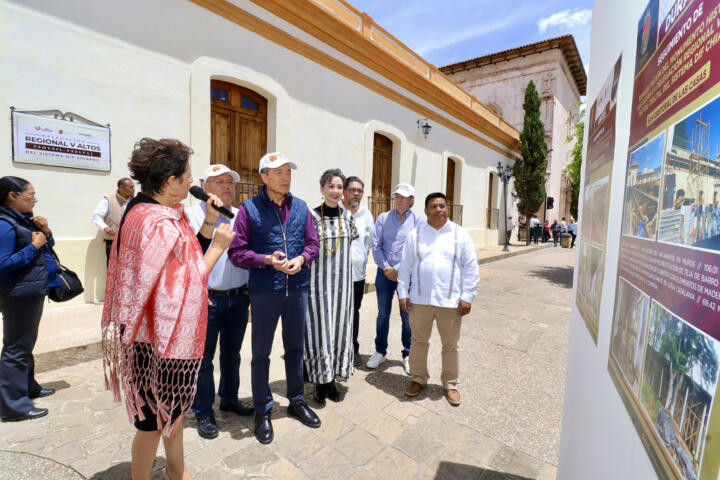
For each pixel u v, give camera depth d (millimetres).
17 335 2395
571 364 1775
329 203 2805
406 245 3051
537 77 20766
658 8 810
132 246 1466
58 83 4168
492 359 3781
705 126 575
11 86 3889
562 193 24453
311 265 2730
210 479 1979
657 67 797
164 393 1515
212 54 5457
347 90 7738
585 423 1388
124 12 4602
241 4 5695
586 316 1495
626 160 1011
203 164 5410
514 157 16562
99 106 4469
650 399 764
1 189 2264
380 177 9266
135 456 1628
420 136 10102
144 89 4812
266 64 6172
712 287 539
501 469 2121
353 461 2162
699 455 558
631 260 929
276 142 6430
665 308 708
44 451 2135
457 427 2535
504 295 6770
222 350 2604
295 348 2531
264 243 2342
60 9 4141
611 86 1243
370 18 8008
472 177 13203
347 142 7820
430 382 3252
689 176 626
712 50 554
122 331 1501
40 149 4082
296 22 6461
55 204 4227
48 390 2756
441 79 11008
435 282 2848
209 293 2385
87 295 4508
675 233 677
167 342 1465
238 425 2498
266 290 2314
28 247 2275
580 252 1744
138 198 1588
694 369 589
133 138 4754
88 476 1947
